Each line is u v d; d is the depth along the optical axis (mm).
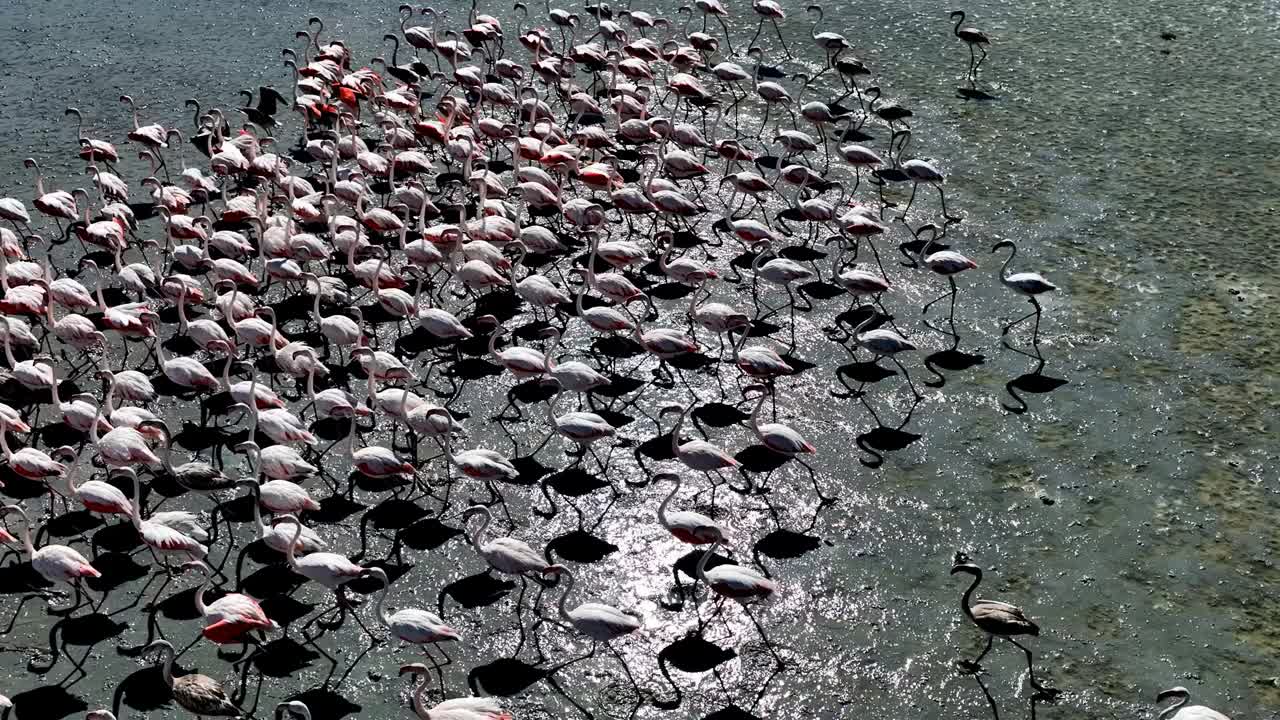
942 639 13289
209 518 14930
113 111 25875
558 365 16500
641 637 13266
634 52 27422
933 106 26344
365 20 31234
